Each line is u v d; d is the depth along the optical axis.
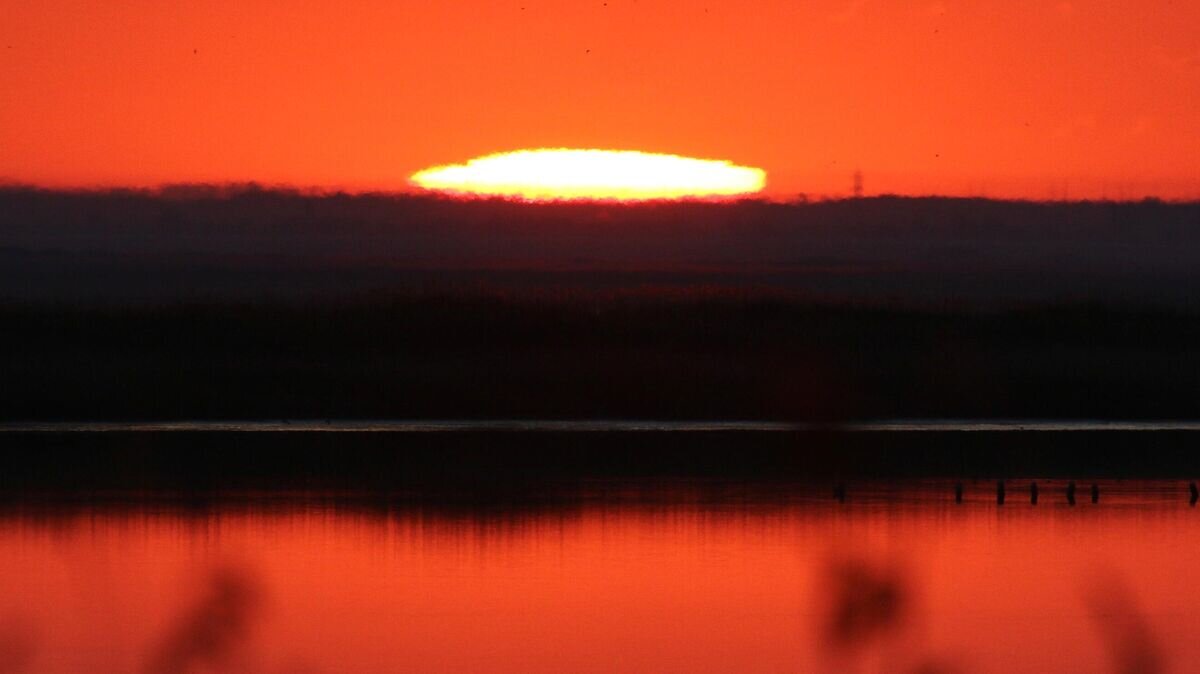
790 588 97.81
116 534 111.31
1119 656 84.81
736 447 150.00
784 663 83.75
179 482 132.00
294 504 122.81
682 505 123.12
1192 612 93.56
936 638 87.19
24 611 91.06
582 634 88.62
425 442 151.25
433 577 100.06
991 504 125.12
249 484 131.38
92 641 85.56
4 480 131.75
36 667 81.25
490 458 144.25
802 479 135.50
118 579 98.56
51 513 118.50
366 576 100.06
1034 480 136.62
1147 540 112.31
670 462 143.12
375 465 140.62
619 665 83.75
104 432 155.00
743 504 123.62
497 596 95.81
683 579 99.62
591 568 102.50
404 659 83.94
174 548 107.25
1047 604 94.44
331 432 156.38
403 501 124.19
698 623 90.50
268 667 82.25
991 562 104.44
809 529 114.31
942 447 151.75
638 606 93.94
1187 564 104.94
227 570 100.56
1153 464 145.88
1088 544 110.50
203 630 86.94
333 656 84.25
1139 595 97.00
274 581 98.69
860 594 72.94
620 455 146.12
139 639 86.06
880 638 74.19
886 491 130.12
